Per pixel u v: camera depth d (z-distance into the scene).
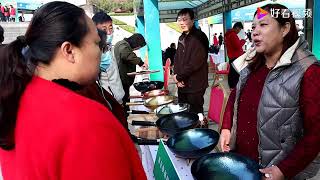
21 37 0.68
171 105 2.29
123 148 0.66
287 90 1.21
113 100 1.41
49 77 0.69
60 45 0.66
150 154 1.78
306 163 1.19
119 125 0.67
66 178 0.59
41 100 0.64
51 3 0.69
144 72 3.69
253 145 1.38
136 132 1.95
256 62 1.39
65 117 0.61
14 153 0.68
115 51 3.45
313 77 1.17
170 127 1.83
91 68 0.72
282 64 1.21
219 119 2.05
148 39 5.49
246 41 6.61
